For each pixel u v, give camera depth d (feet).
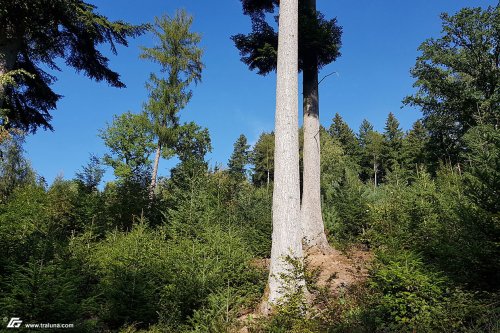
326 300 20.06
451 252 19.16
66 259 24.14
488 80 92.73
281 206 24.99
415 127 169.68
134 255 26.13
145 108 70.28
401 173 62.49
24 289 15.16
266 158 172.35
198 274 23.03
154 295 22.41
